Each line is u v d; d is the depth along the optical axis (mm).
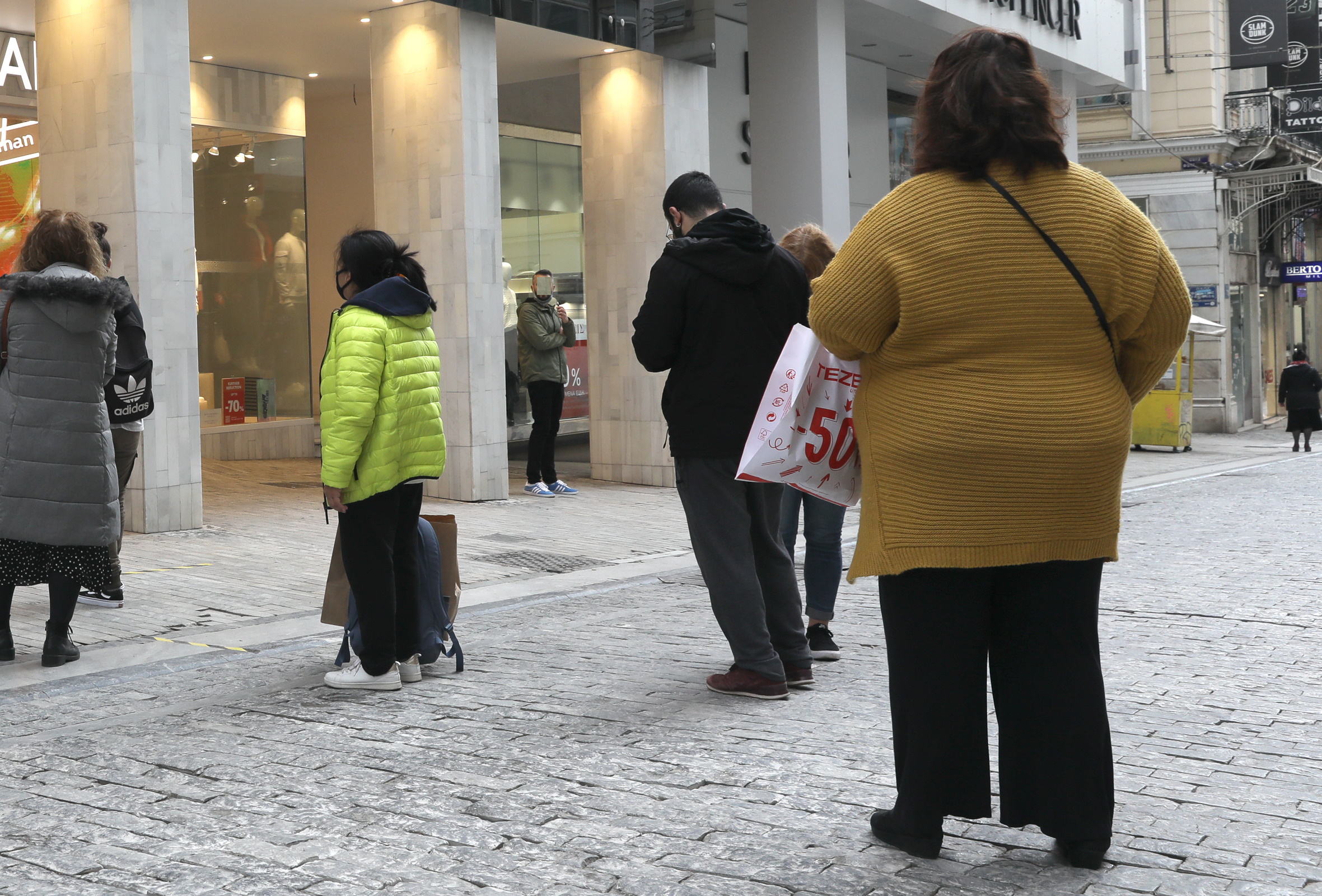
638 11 14289
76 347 5703
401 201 12984
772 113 16531
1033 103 2936
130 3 9859
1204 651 5852
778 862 3215
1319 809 3602
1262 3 27625
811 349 3795
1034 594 3070
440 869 3225
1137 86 24188
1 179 12227
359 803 3771
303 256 16328
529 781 3967
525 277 17484
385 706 5020
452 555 5707
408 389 5164
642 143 14734
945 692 3113
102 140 10086
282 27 13516
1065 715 3064
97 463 5789
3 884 3164
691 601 7617
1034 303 2916
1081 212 2943
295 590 7891
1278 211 33156
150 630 6691
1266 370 34062
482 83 12758
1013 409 2916
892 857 3230
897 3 17047
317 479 14195
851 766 4070
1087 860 3127
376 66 13031
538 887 3094
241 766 4195
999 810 3260
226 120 15242
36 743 4543
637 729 4570
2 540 5688
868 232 3018
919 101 3080
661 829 3492
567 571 8961
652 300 4961
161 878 3191
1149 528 11102
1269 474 17500
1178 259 28844
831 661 5777
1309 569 8430
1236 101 29047
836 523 5781
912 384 3023
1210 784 3836
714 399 4957
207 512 11531
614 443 15180
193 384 10414
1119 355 3160
